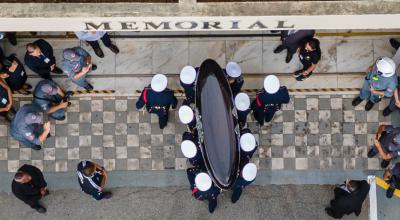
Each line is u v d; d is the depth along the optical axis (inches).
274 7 312.3
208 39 428.1
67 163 420.5
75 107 422.9
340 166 422.3
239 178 376.2
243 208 416.8
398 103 382.0
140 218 416.2
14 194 378.9
